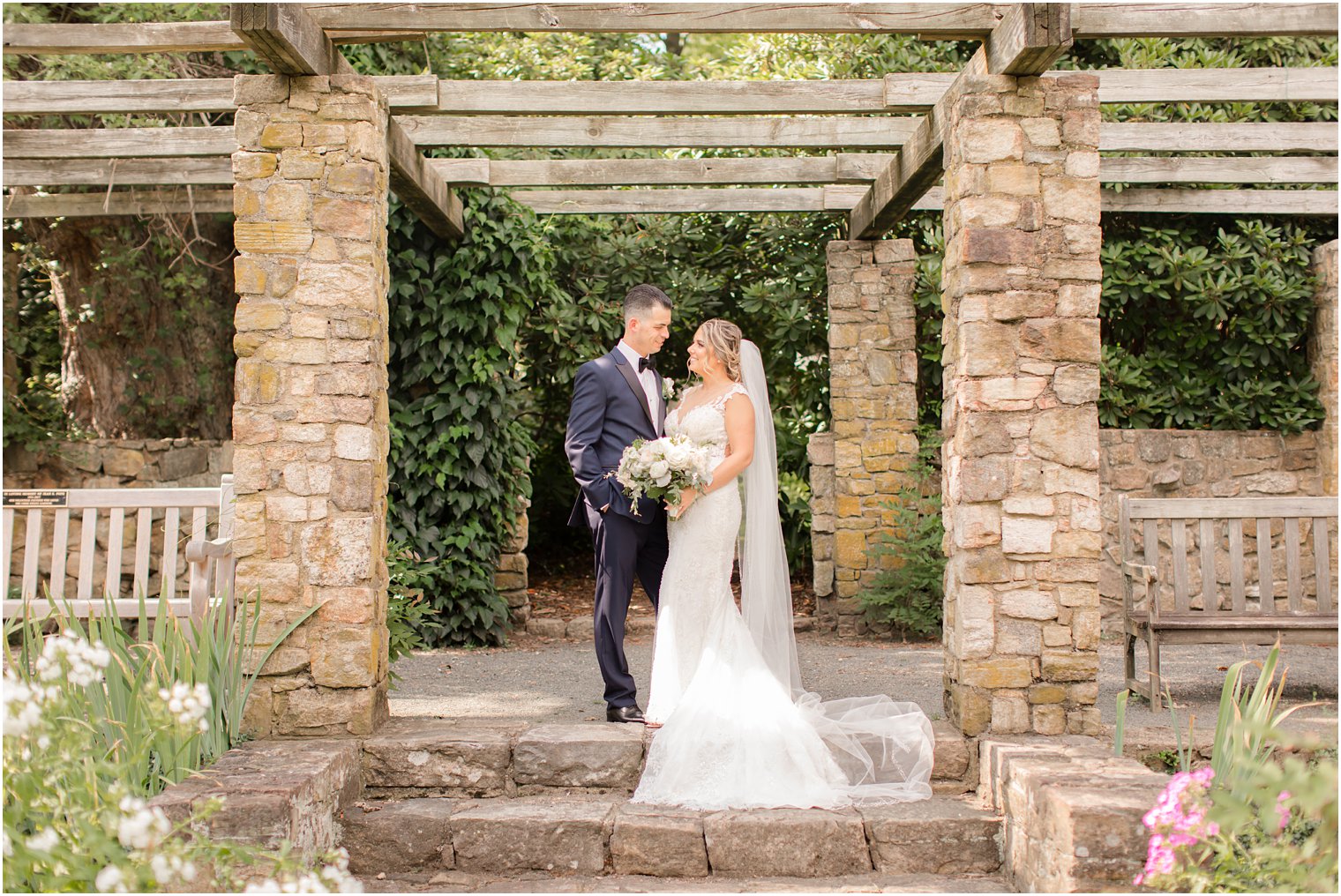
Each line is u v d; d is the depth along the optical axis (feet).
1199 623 14.03
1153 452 22.36
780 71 26.91
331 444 12.31
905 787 11.68
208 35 12.87
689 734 11.55
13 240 24.70
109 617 10.80
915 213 25.48
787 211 21.88
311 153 12.40
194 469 23.77
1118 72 16.37
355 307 12.37
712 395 13.65
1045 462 12.22
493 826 10.80
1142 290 23.30
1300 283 22.74
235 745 11.60
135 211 22.53
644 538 13.57
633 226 27.48
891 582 21.13
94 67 20.90
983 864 10.81
